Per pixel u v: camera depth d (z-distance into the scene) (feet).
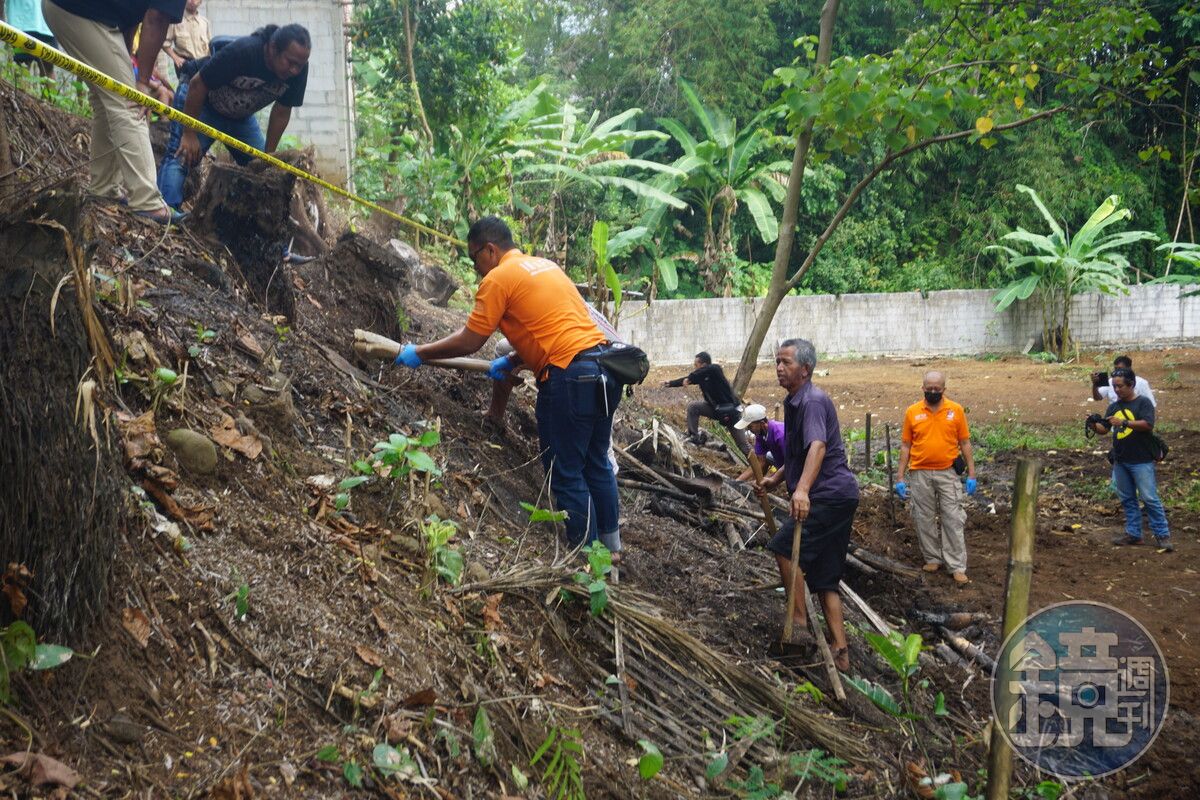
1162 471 37.65
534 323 15.53
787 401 17.53
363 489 13.44
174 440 11.32
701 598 18.01
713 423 36.63
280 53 17.34
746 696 14.34
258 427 13.10
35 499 8.05
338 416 14.98
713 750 12.96
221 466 11.76
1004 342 86.74
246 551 10.91
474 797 9.79
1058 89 32.55
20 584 7.97
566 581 13.91
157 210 16.05
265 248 16.43
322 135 43.60
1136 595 23.81
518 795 10.17
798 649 16.62
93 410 8.73
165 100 22.67
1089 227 81.35
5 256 8.19
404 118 49.01
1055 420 50.57
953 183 100.32
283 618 10.26
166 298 13.94
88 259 9.39
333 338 17.49
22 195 8.55
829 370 74.64
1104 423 28.30
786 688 15.72
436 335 25.27
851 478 17.25
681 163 79.66
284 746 8.98
